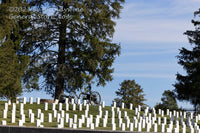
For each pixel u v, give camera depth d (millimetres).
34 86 27766
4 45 23766
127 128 16078
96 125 16141
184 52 27453
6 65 22016
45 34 27969
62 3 28266
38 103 22844
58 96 28047
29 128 10875
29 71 27453
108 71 27719
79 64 28156
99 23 27750
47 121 16609
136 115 21859
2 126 11109
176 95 26953
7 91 22328
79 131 10625
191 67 26359
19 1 25812
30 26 27672
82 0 28031
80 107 21344
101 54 26781
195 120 22797
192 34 28188
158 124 19406
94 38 27250
